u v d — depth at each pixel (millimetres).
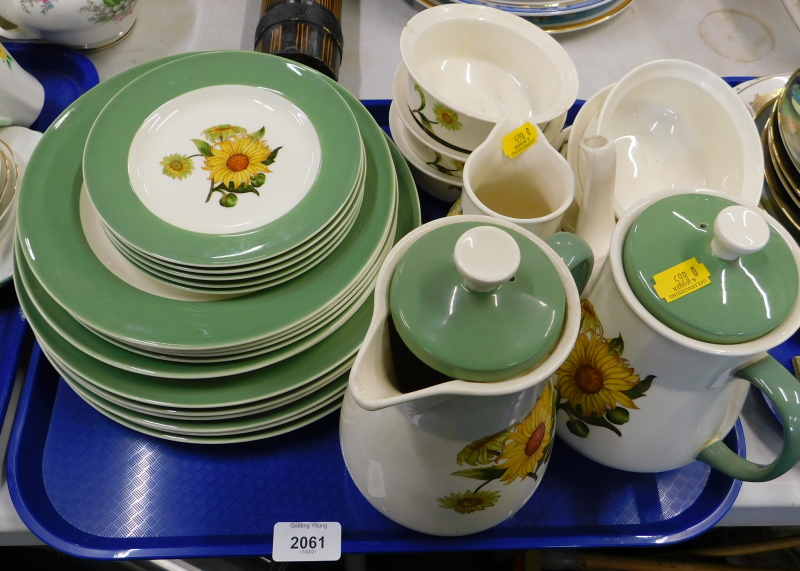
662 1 863
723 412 416
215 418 454
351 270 469
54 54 742
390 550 483
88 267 458
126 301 443
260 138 538
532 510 507
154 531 490
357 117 557
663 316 356
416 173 639
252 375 458
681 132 592
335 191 477
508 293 316
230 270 439
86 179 471
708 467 529
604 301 396
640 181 591
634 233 376
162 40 783
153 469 514
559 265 337
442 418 325
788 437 340
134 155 510
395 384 345
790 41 828
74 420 531
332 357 468
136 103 527
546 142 460
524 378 298
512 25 615
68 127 520
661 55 802
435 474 371
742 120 542
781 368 352
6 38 732
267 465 521
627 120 603
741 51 811
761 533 797
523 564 761
